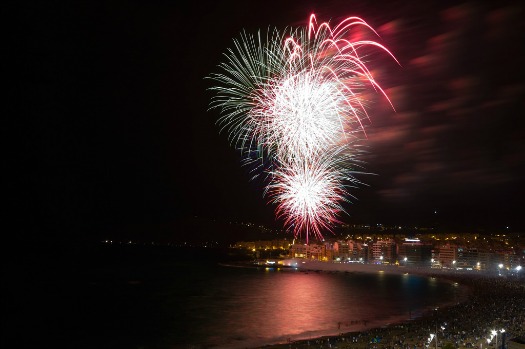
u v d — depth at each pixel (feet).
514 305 307.17
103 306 362.33
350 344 199.31
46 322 288.10
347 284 590.96
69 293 443.32
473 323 234.17
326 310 348.79
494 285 485.15
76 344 231.09
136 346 225.76
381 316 313.73
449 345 166.81
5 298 395.34
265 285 571.28
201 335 249.34
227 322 291.58
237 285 566.36
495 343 182.91
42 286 495.82
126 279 609.83
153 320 298.35
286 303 392.88
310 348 195.62
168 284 557.74
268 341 229.86
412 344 192.95
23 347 225.56
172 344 228.84
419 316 302.66
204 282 602.44
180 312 334.44
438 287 537.24
